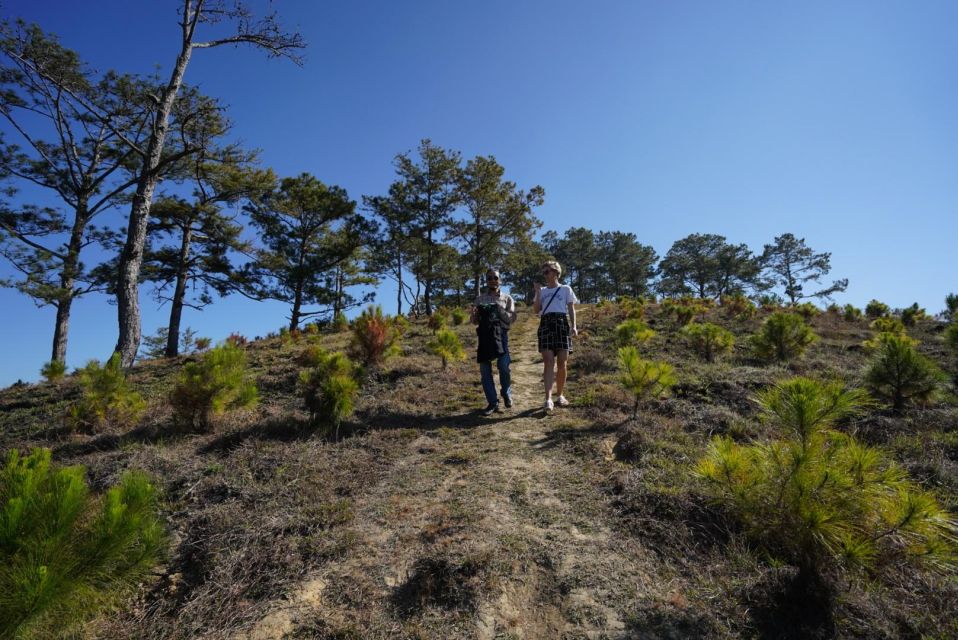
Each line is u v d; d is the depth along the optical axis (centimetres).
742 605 194
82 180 1953
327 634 187
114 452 411
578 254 5666
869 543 178
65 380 1074
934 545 175
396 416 518
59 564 162
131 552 195
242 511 287
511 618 193
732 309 1566
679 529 248
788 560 219
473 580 212
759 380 584
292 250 2580
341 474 347
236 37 1232
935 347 849
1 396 955
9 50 1308
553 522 265
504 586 211
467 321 1705
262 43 1243
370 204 2992
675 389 570
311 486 321
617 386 598
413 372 776
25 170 1809
